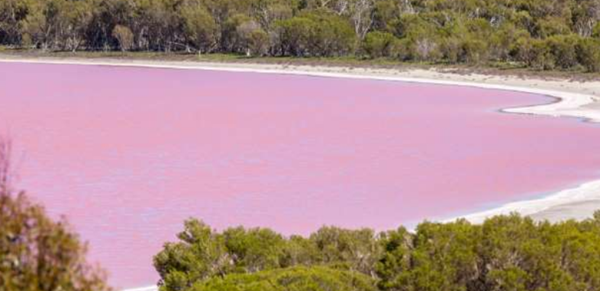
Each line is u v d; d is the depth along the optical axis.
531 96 151.62
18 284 12.75
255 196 68.19
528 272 26.88
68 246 13.12
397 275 28.00
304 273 26.89
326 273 27.16
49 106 148.25
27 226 13.12
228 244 32.69
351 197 67.94
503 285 26.16
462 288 26.45
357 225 58.44
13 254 12.90
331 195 68.69
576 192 67.38
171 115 132.88
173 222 58.78
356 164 84.69
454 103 143.38
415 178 76.38
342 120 123.81
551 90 156.50
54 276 12.98
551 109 129.75
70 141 103.00
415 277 26.67
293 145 98.75
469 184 73.12
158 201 66.00
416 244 29.97
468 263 27.06
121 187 72.00
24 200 13.33
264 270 29.02
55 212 61.72
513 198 66.62
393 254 28.97
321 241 33.09
